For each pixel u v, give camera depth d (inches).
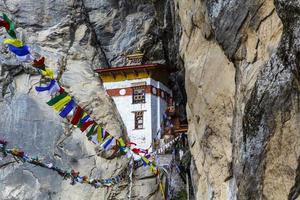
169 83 1425.9
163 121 1334.9
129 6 1418.6
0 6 1355.8
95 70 1320.1
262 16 510.9
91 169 1141.1
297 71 389.7
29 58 518.0
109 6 1421.0
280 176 414.3
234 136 540.7
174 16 1053.8
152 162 1055.6
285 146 408.5
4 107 1230.3
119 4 1419.8
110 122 1224.2
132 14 1418.6
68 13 1369.3
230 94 594.2
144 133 1267.2
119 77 1322.6
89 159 1154.0
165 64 1332.4
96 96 1252.5
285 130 409.1
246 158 463.8
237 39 554.6
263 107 436.8
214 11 601.6
